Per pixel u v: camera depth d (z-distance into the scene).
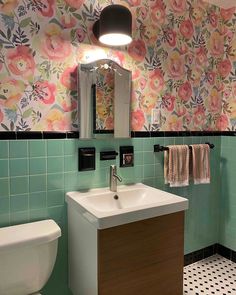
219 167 2.28
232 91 2.14
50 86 1.44
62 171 1.50
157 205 1.30
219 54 2.17
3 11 1.29
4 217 1.36
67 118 1.50
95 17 1.55
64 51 1.46
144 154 1.81
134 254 1.26
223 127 2.23
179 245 1.41
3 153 1.33
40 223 1.37
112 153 1.66
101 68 1.57
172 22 1.87
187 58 1.97
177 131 1.96
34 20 1.37
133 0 1.68
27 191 1.41
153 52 1.80
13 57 1.33
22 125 1.38
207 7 2.05
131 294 1.27
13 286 1.19
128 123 1.70
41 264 1.24
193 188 2.12
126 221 1.20
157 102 1.84
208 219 2.25
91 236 1.22
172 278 1.40
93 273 1.22
